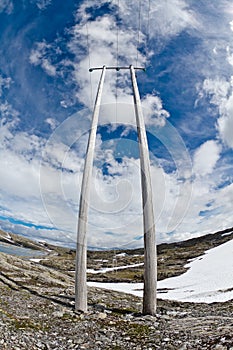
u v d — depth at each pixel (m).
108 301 24.47
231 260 90.44
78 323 15.05
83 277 17.98
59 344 11.66
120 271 102.56
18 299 19.34
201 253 126.38
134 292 44.19
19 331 12.41
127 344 12.15
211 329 13.55
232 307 24.22
